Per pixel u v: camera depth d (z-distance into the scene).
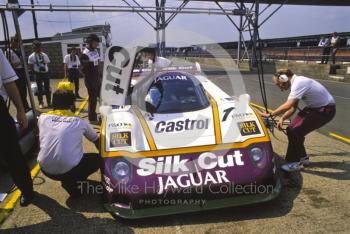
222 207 2.67
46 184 3.53
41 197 3.24
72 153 2.95
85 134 3.13
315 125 3.36
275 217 2.71
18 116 2.82
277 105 7.20
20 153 2.73
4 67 2.62
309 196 3.01
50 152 2.89
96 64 5.54
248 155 2.85
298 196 3.02
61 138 2.90
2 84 2.66
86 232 2.63
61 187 3.45
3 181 3.61
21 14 4.29
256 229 2.56
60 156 2.89
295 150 3.48
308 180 3.33
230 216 2.75
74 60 8.04
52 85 11.70
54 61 14.64
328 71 12.61
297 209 2.81
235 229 2.58
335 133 4.94
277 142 4.48
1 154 2.65
